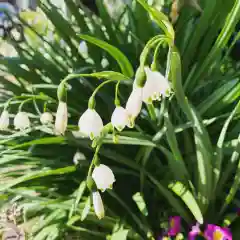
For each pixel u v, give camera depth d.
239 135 0.28
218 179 0.30
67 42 0.37
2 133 0.37
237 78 0.31
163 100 0.29
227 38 0.30
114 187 0.33
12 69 0.36
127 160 0.31
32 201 0.32
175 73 0.25
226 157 0.31
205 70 0.32
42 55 0.38
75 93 0.35
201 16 0.32
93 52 0.35
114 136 0.26
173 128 0.28
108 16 0.36
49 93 0.35
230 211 0.31
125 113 0.22
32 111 0.36
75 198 0.31
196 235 0.29
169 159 0.29
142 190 0.32
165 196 0.30
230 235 0.28
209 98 0.31
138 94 0.22
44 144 0.34
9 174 0.33
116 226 0.30
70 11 0.37
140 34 0.35
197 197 0.30
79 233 0.31
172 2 0.33
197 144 0.27
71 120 0.35
